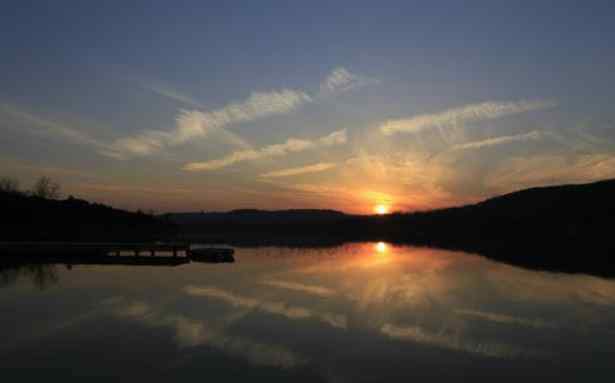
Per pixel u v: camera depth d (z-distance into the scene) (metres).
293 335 16.03
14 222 61.34
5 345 14.38
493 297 23.89
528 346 15.05
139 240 69.69
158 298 22.48
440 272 35.09
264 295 23.80
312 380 11.81
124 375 11.87
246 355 13.70
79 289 24.94
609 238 73.19
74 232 67.50
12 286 25.83
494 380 11.96
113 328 16.52
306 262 43.22
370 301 22.47
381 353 14.14
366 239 98.25
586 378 12.12
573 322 18.39
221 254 44.69
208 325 17.20
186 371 12.24
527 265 41.03
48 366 12.49
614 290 26.42
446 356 13.88
